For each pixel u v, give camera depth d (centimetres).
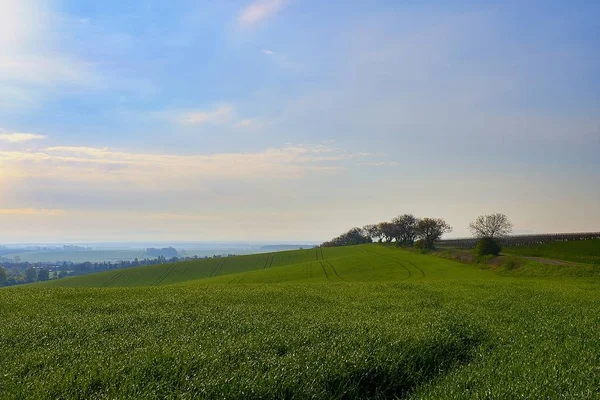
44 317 1540
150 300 2147
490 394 756
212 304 2023
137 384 759
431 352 1066
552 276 5369
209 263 10831
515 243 10350
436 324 1375
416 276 5812
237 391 740
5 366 873
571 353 1058
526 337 1265
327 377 843
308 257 11262
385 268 7031
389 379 891
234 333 1265
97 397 707
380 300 2298
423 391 834
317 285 3469
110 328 1355
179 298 2255
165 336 1213
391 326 1350
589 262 6731
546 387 784
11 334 1200
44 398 694
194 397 714
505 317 1683
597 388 780
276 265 10375
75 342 1137
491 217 10900
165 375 813
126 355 949
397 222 13425
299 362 908
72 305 1925
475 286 3306
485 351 1125
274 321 1486
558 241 10012
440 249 10881
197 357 927
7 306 1875
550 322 1543
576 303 2211
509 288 3130
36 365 896
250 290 2873
